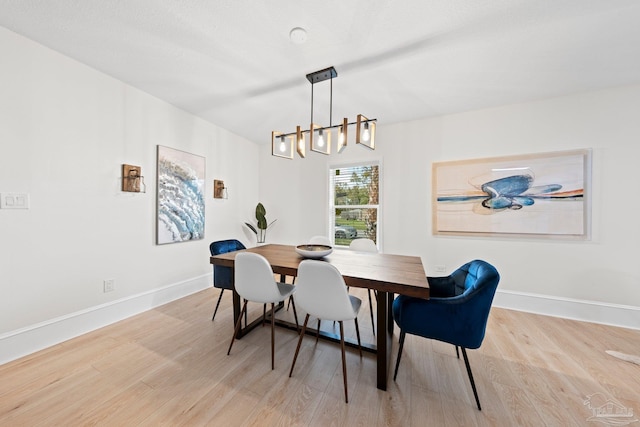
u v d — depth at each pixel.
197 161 3.23
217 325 2.30
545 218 2.60
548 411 1.33
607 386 1.51
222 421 1.26
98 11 1.52
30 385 1.49
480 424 1.25
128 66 2.13
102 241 2.27
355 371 1.66
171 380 1.55
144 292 2.63
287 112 3.07
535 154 2.63
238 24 1.62
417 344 2.02
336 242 3.89
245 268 1.70
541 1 1.41
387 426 1.23
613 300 2.37
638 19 1.52
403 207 3.31
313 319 2.45
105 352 1.85
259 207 4.21
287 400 1.40
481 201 2.88
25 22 1.63
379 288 1.45
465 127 2.97
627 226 2.33
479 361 1.78
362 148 3.59
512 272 2.75
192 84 2.42
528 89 2.43
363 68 2.10
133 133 2.50
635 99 2.29
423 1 1.42
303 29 1.65
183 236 3.04
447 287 1.88
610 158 2.37
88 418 1.26
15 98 1.75
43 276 1.90
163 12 1.52
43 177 1.89
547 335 2.15
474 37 1.71
